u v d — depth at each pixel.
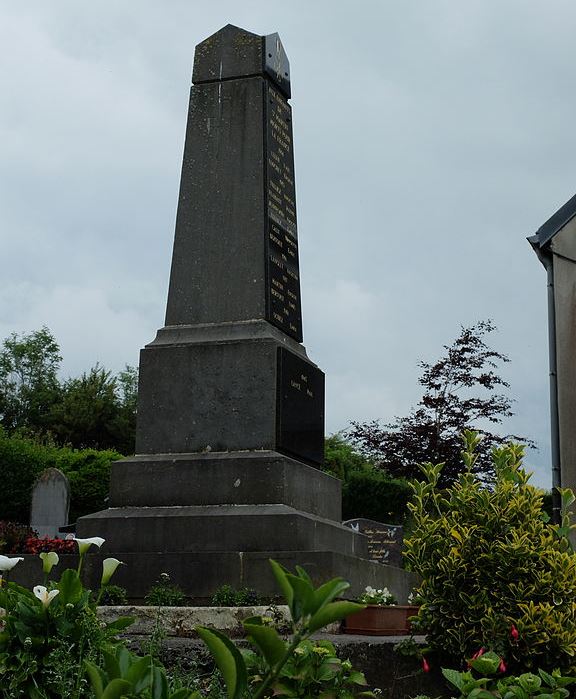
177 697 3.27
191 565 8.73
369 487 26.53
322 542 9.22
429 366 28.20
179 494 9.38
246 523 8.89
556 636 6.21
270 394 9.55
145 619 7.64
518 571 6.42
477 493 6.77
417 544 6.75
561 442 10.55
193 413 9.73
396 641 6.88
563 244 11.07
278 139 10.82
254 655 4.90
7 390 59.94
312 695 4.90
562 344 10.84
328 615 2.71
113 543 9.15
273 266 10.23
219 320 10.05
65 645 4.80
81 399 52.59
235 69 10.77
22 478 27.08
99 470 29.12
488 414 27.69
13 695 4.68
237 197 10.36
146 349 10.01
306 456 10.02
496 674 6.29
